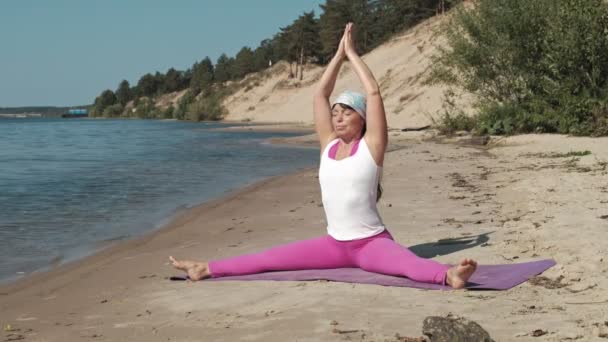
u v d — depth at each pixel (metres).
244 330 4.31
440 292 5.01
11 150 29.52
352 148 5.86
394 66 62.09
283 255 5.91
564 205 8.45
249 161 22.00
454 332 3.38
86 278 6.58
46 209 11.48
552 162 15.00
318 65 103.81
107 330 4.61
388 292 5.07
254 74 119.69
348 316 4.45
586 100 21.56
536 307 4.50
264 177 16.59
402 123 41.12
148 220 10.28
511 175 12.87
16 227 9.73
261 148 29.25
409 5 86.19
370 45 94.81
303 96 85.38
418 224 8.00
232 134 46.28
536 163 15.06
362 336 4.02
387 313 4.49
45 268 7.21
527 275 5.27
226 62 137.50
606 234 6.50
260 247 7.46
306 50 100.50
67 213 11.03
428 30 66.25
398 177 13.49
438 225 7.86
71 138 43.19
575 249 6.01
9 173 18.11
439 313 4.44
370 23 98.12
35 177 16.98
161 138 41.66
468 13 26.44
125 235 9.07
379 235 5.82
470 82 26.84
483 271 5.50
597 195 9.11
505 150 19.80
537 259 5.85
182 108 115.75
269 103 95.00
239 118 95.94
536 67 24.39
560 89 22.78
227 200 12.03
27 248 8.28
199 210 11.05
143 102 165.25
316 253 5.90
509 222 7.70
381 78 61.75
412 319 4.32
